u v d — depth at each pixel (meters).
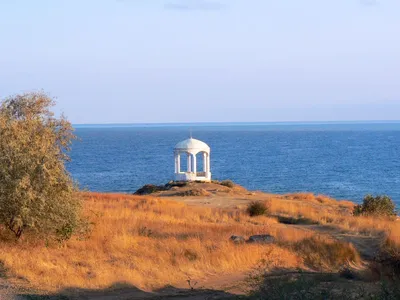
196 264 27.39
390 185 107.56
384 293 19.86
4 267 24.12
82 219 31.45
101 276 24.02
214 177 121.56
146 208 49.09
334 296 20.56
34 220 28.12
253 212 49.00
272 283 22.31
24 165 28.22
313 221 45.66
